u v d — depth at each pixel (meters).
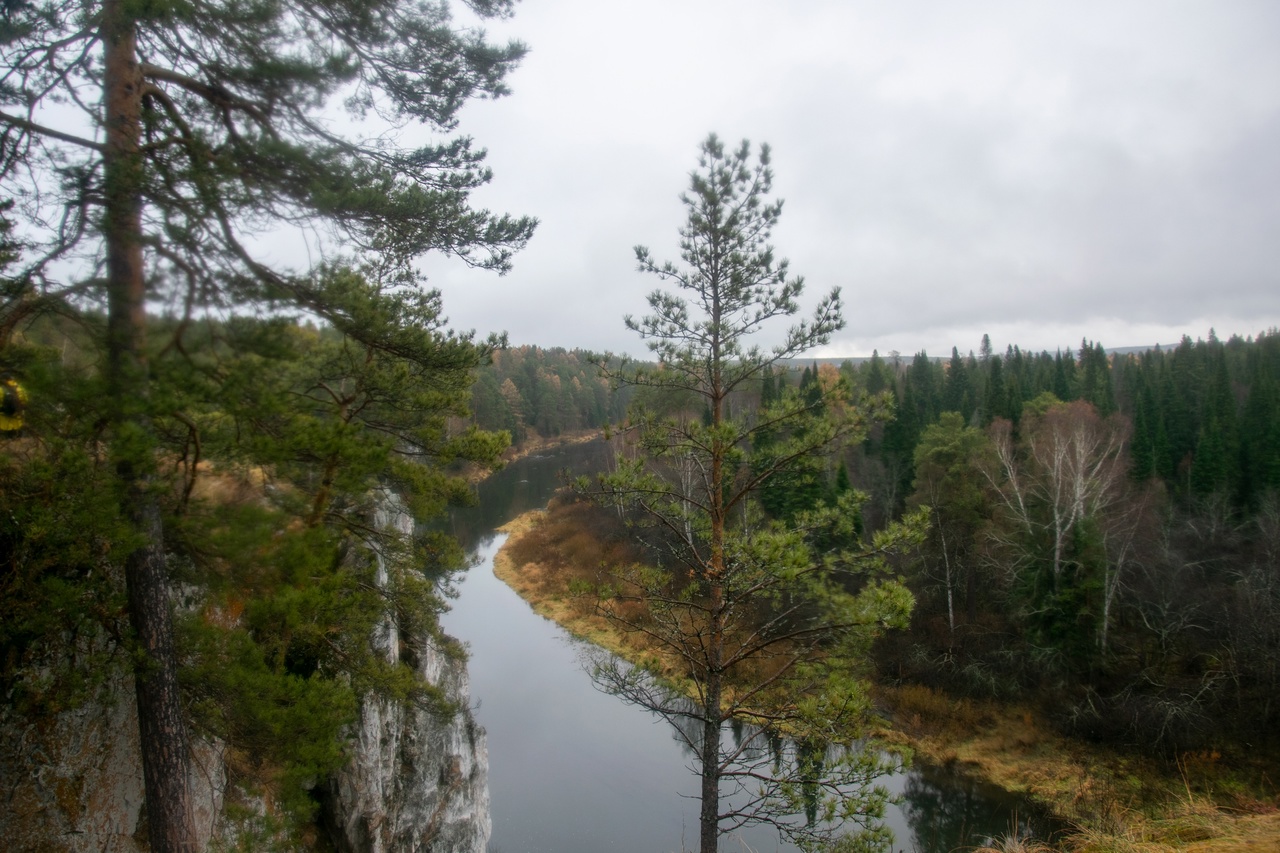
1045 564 25.70
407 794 13.69
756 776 8.85
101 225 5.65
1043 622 25.55
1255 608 22.64
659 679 10.13
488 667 30.38
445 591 11.20
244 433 6.90
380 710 12.74
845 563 8.46
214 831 9.22
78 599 6.28
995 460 30.56
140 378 5.66
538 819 20.27
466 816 15.34
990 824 19.75
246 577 6.78
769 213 9.21
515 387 96.19
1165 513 31.42
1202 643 23.94
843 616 7.77
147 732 6.75
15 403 5.64
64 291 5.76
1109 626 25.27
